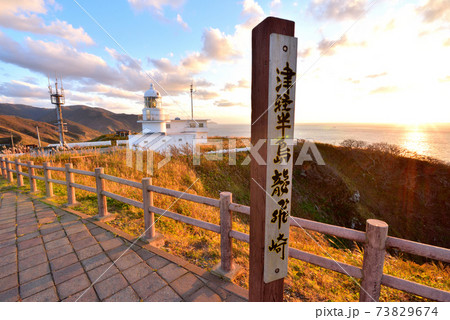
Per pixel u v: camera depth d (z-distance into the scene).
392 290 2.59
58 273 2.67
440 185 13.67
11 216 4.58
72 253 3.12
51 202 5.56
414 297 2.46
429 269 3.36
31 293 2.33
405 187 14.35
